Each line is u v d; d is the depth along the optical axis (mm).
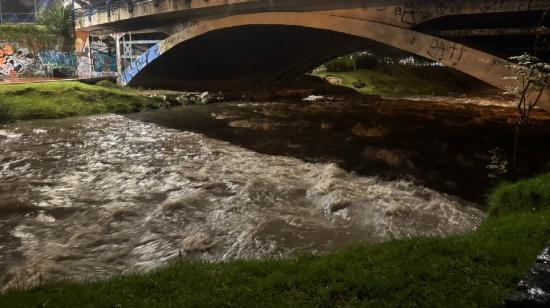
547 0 13266
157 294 5680
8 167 15688
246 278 6062
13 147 18641
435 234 9836
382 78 43375
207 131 22125
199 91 36062
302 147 18781
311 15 20719
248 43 31375
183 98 31141
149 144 19297
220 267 6648
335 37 29703
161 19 30453
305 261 6719
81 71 41344
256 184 13227
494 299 5227
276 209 11500
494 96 39750
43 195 12789
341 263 6395
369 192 12656
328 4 20125
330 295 5480
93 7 39625
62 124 23625
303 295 5508
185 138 20547
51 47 40156
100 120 24922
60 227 10602
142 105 28656
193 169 15266
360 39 30203
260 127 22953
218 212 11336
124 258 8984
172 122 24453
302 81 39750
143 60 33031
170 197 12523
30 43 39000
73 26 41188
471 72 14992
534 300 4305
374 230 10203
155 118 25641
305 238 9727
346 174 14695
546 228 7422
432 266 6129
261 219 10766
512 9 14000
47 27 40500
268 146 18969
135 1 29906
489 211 10328
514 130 22125
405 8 16953
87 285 6242
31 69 38844
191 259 8797
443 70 50562
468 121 24953
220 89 37531
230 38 30203
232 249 9258
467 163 16094
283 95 34812
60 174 14891
